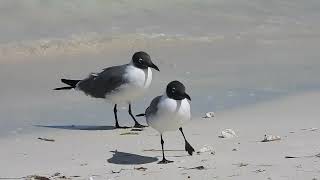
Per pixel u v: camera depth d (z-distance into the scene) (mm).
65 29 23531
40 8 25062
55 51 21688
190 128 15141
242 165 12266
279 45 22766
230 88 18219
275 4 27625
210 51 22016
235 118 15805
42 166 12969
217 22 25297
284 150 13094
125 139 14719
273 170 11883
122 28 24000
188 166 12492
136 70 15680
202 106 16781
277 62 20781
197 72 19672
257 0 28031
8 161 13320
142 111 16734
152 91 17922
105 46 22281
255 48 22422
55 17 24531
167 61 20766
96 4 25891
